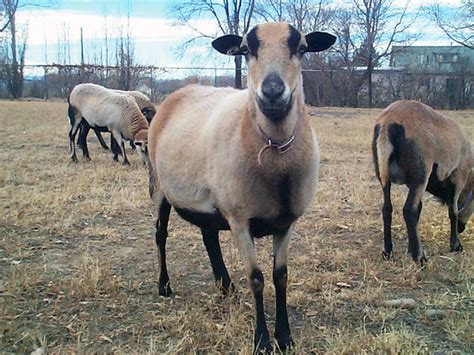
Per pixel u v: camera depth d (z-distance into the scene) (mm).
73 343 1468
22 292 1765
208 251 1852
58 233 2428
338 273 1951
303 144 1373
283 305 1474
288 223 1452
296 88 1336
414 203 2074
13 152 4785
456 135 2168
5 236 2355
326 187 3373
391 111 2119
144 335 1518
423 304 1719
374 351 1399
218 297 1786
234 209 1425
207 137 1515
